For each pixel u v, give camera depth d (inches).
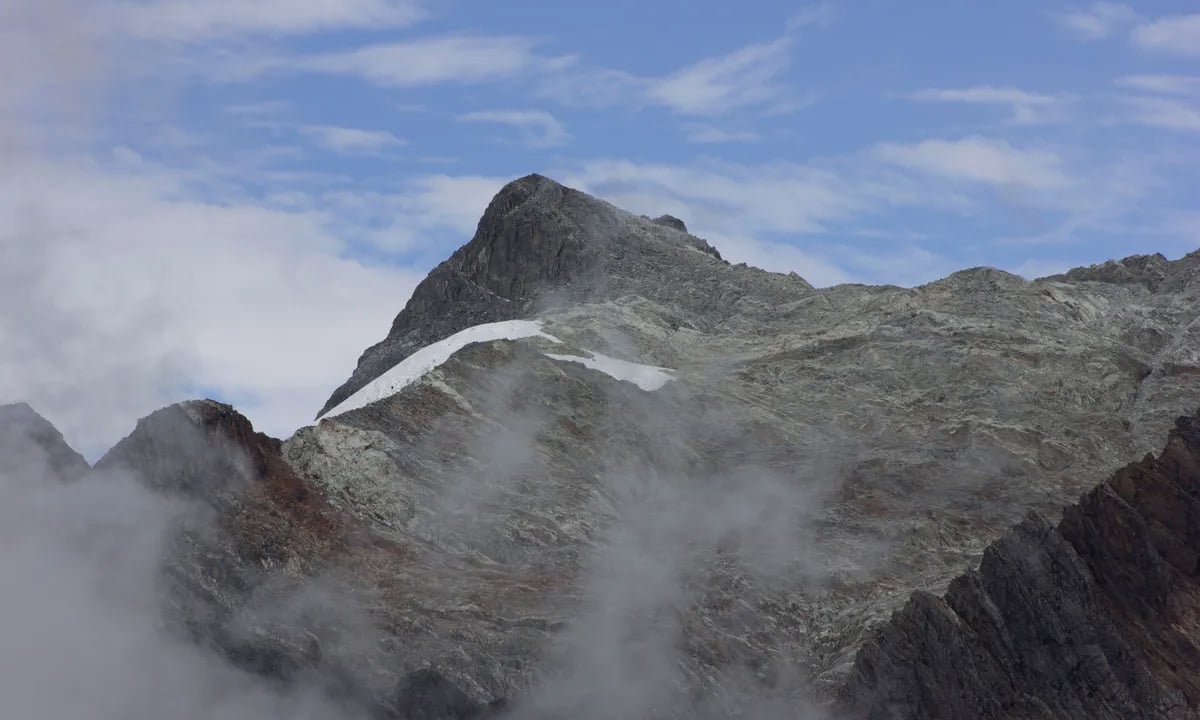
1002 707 4414.4
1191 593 4884.4
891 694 4330.7
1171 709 4559.5
